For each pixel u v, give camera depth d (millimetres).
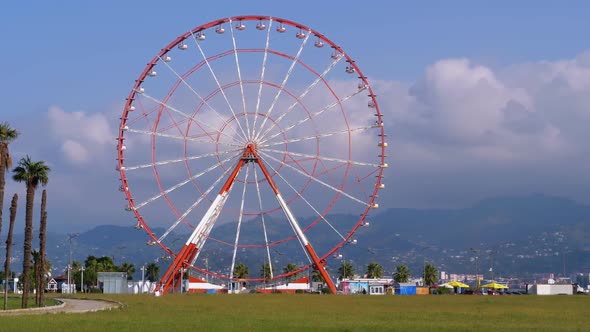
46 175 128375
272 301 148750
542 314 110688
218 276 187125
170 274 185500
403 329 79500
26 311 103938
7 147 114438
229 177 179875
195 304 131000
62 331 70562
